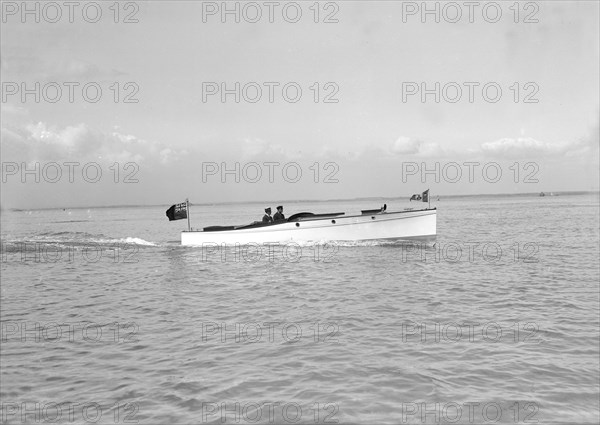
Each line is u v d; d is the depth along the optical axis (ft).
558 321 38.83
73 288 59.72
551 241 106.52
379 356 30.63
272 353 31.65
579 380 26.48
